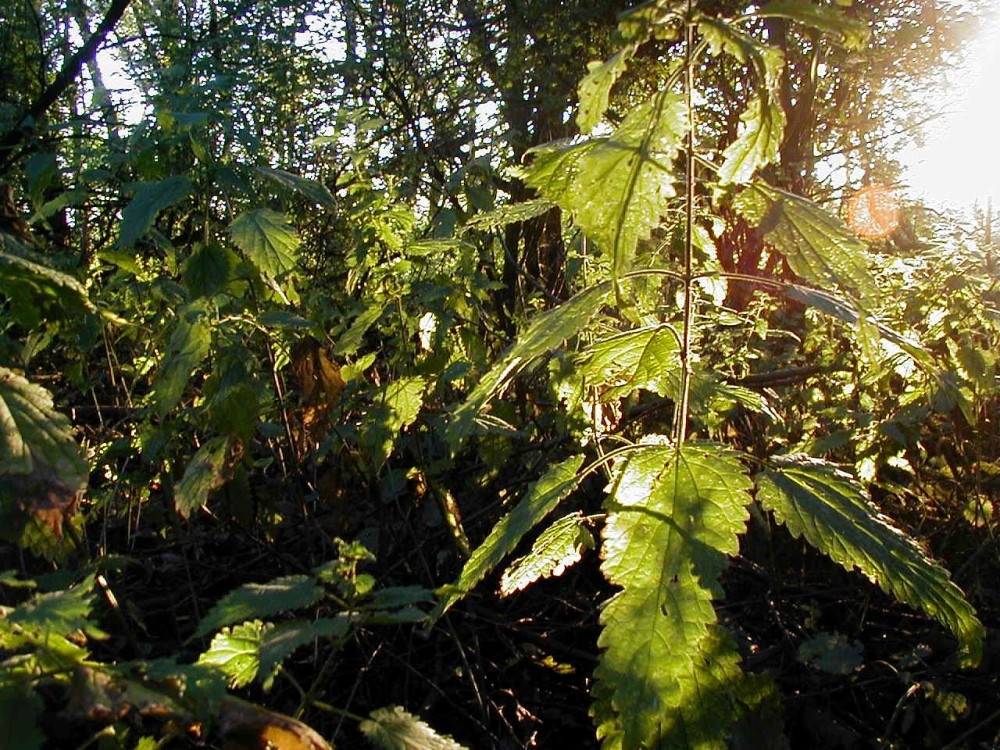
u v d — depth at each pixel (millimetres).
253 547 3096
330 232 4090
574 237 3256
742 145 1331
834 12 1203
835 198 7742
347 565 1338
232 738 1128
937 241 3537
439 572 2977
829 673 2629
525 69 7621
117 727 1340
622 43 1271
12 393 1440
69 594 1104
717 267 2762
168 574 2918
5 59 5516
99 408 3039
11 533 1479
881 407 3154
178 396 2330
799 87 7609
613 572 1366
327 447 2975
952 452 3541
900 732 2549
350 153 3371
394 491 2928
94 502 2691
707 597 1311
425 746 1268
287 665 2439
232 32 6785
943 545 3162
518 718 2582
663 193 1287
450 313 2947
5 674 1050
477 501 3340
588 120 1316
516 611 3006
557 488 1500
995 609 2918
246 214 2422
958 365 2980
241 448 2430
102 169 2865
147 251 3533
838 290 1321
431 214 4129
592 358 1598
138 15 7367
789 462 1502
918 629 2994
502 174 4496
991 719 2342
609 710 1336
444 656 2777
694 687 1374
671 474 1428
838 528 1399
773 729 1790
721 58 5977
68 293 1633
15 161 3727
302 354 2730
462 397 3359
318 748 1131
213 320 2436
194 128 2512
